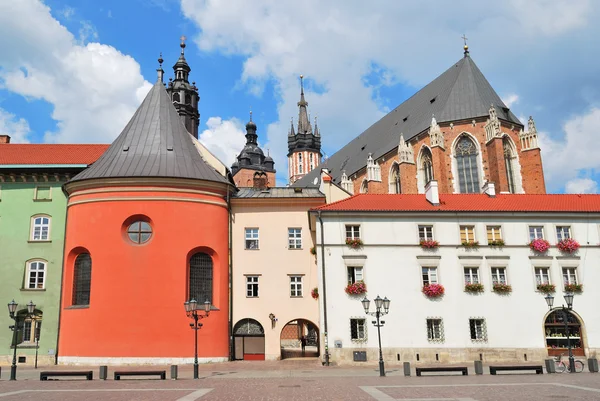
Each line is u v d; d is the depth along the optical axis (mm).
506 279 40969
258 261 44062
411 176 70000
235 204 45188
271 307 43156
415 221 41781
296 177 159250
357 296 40000
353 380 27625
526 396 19922
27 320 42562
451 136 67812
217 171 47719
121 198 41031
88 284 40906
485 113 66562
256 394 21578
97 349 38500
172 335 39125
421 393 21312
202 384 26109
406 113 84500
